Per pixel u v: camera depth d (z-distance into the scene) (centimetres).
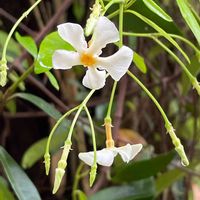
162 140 41
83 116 43
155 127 42
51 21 36
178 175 38
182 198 42
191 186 42
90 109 44
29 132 43
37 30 42
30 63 38
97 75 24
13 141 43
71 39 23
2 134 42
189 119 45
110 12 31
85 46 24
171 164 38
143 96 42
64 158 23
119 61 23
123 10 26
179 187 43
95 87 24
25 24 42
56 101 37
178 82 43
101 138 40
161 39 39
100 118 43
